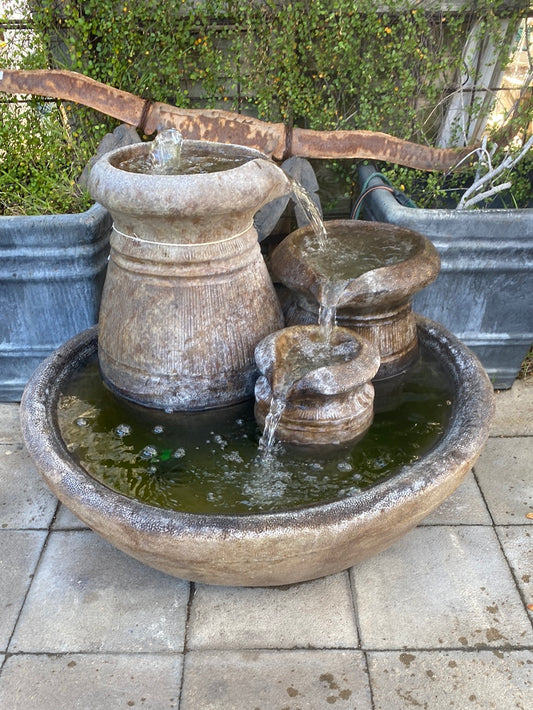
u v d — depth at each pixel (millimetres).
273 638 2037
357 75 3404
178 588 2211
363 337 2223
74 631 2061
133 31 3244
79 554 2344
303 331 2125
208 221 1863
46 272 2777
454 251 2832
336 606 2141
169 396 2098
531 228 2750
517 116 3457
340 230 2672
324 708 1833
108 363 2174
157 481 1907
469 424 1999
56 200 3291
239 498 1849
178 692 1880
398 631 2055
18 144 3410
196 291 1986
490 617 2098
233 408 2184
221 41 3383
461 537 2404
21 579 2240
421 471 1816
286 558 1684
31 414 2039
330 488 1878
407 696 1865
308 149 3291
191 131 3229
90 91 3193
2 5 3256
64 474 1814
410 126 3615
